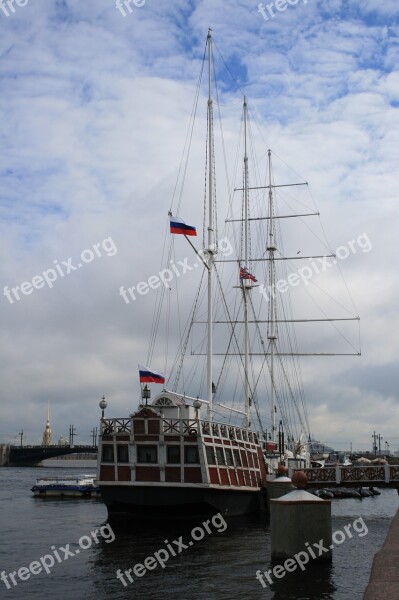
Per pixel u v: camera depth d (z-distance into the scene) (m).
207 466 54.34
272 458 80.62
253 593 29.44
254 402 96.50
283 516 33.28
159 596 29.34
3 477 197.25
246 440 66.88
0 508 76.88
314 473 73.38
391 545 27.41
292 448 115.62
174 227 67.25
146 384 57.09
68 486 97.44
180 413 58.50
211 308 70.56
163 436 54.47
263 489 67.56
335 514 68.00
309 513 33.28
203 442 54.31
